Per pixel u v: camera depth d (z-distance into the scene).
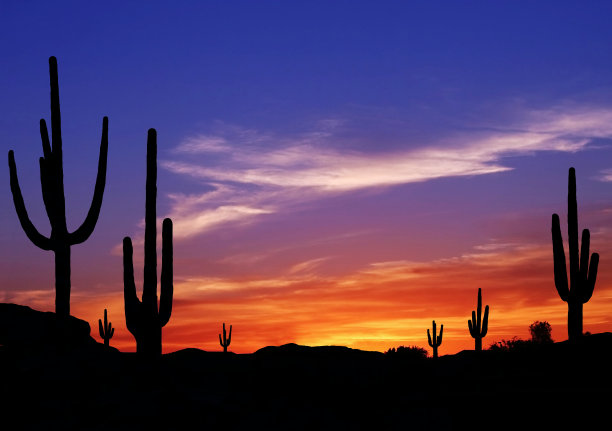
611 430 13.25
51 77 18.50
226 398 15.13
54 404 14.10
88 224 17.84
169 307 17.00
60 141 18.27
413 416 14.66
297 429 14.02
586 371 16.94
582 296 21.05
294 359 18.03
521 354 19.89
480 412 14.66
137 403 14.30
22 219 17.94
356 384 16.41
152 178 17.61
